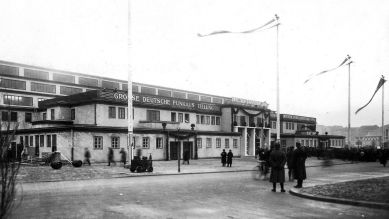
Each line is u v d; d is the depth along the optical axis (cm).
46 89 5959
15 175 629
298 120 8425
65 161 3416
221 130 5975
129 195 1320
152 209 1033
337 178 2077
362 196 1212
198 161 4316
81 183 1770
